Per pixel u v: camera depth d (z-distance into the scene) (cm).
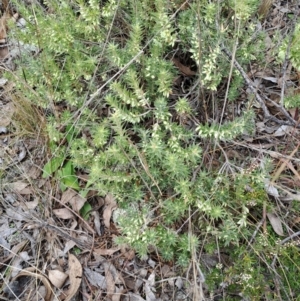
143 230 51
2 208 62
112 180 55
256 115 62
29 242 59
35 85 62
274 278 52
